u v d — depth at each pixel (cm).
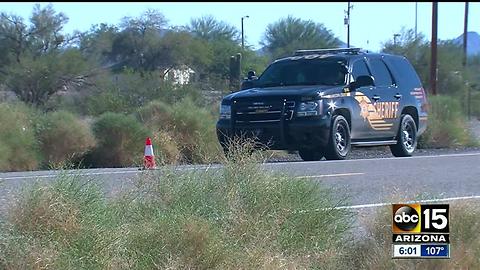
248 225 2128
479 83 16262
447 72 14362
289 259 2072
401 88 5841
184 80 11862
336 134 5191
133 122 6097
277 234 2158
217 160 2706
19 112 6112
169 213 2144
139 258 1952
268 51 19475
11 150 5584
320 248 2181
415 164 4997
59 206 1986
